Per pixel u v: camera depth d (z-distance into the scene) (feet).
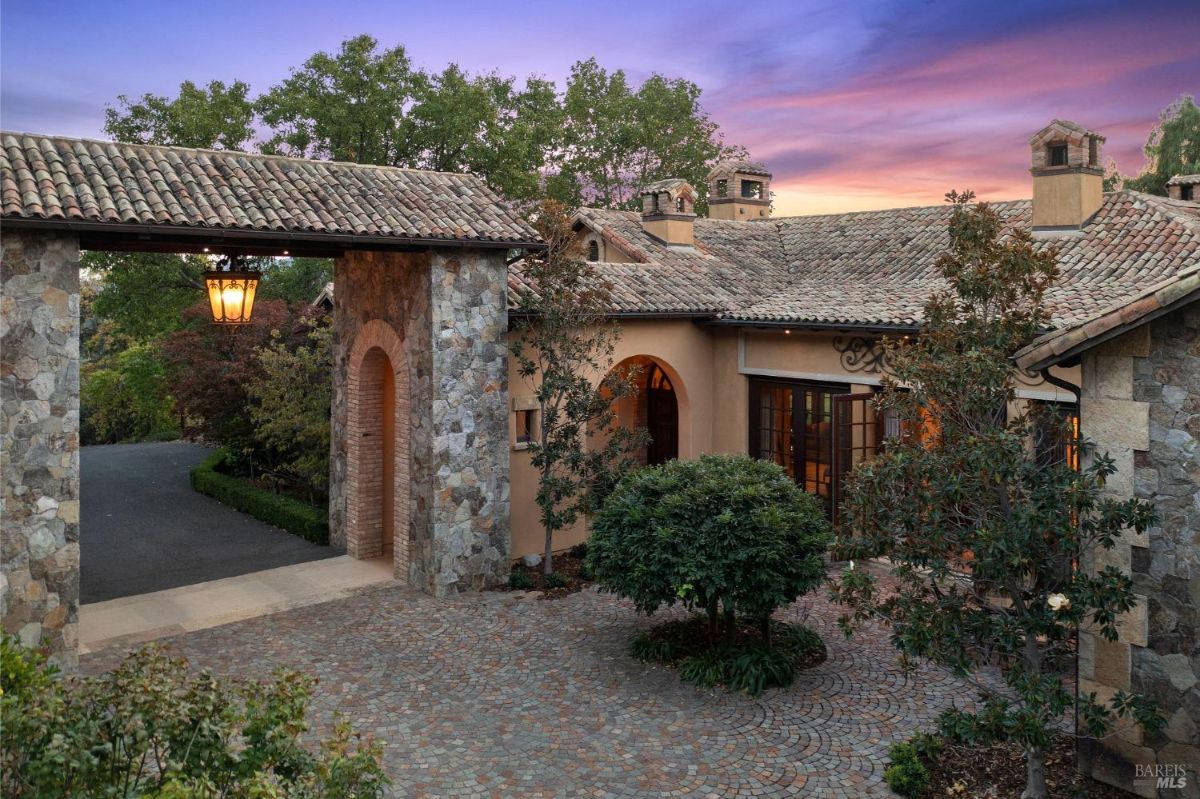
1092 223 49.03
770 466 34.55
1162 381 22.40
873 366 46.32
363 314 46.11
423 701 30.68
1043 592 22.95
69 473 31.81
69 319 31.68
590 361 44.52
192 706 16.03
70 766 14.20
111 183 34.04
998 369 22.97
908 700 30.58
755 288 55.88
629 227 62.80
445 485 41.14
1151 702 22.07
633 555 32.22
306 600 40.98
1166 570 22.63
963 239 25.41
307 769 16.97
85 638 36.35
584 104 128.26
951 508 23.41
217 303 35.12
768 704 30.35
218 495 63.16
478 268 41.50
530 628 37.45
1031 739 21.31
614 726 28.89
